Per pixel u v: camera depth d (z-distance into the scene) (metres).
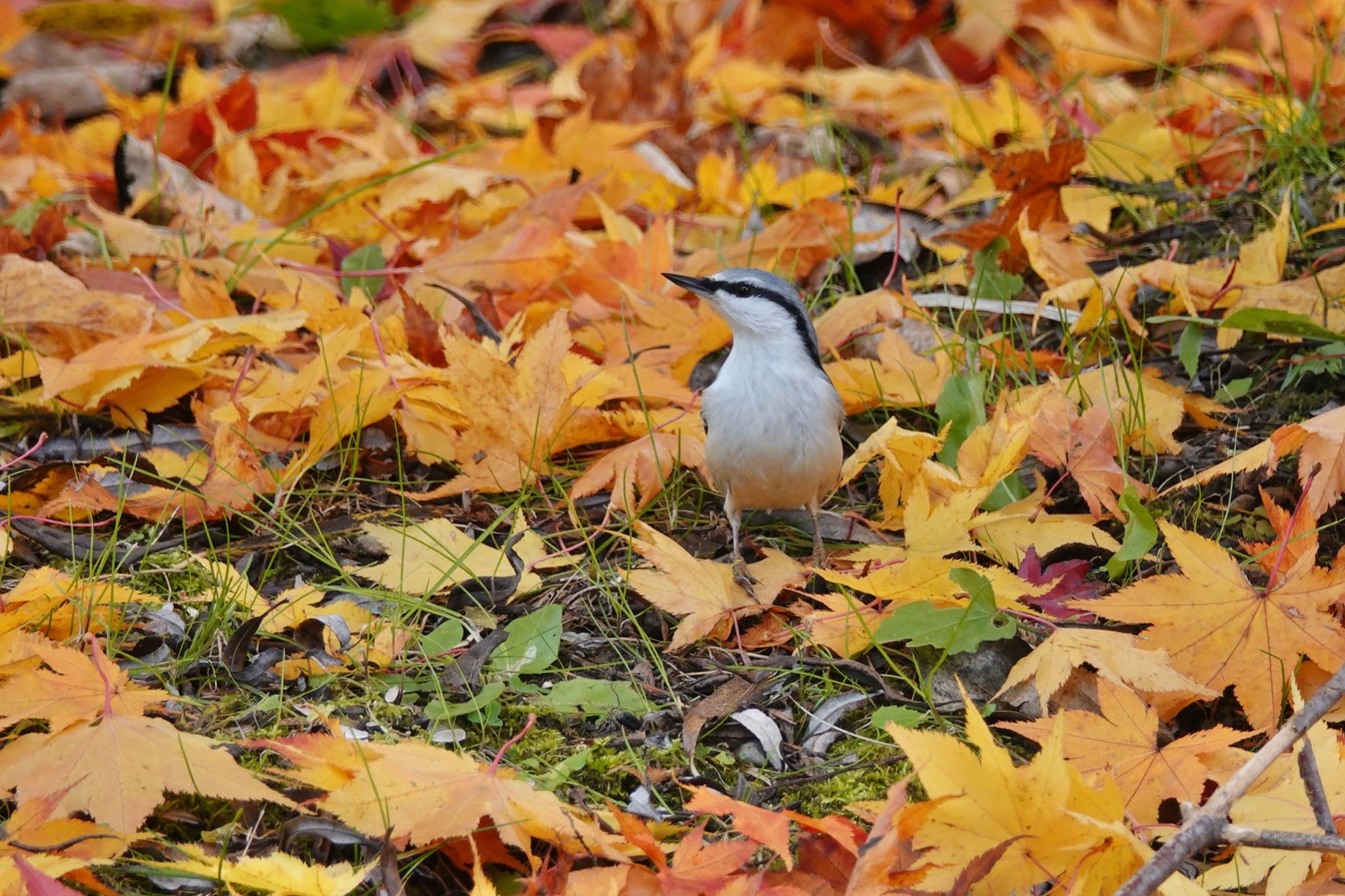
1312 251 10.85
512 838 5.48
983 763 5.21
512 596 7.91
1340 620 7.08
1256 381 9.76
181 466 8.81
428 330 9.70
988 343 9.91
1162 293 10.68
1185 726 7.05
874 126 15.08
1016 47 16.88
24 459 9.12
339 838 5.86
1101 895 5.36
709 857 5.52
